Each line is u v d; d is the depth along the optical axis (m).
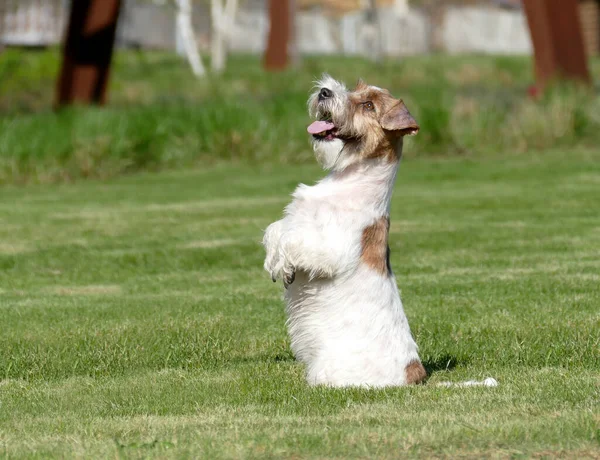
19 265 13.83
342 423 6.45
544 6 29.16
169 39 76.62
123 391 7.71
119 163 24.08
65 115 25.39
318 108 7.60
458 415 6.59
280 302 11.38
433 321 10.11
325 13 93.19
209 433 6.24
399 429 6.20
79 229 16.56
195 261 13.96
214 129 26.28
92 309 11.08
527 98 30.03
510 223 16.52
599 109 28.03
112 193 21.00
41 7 53.34
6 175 22.67
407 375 7.34
